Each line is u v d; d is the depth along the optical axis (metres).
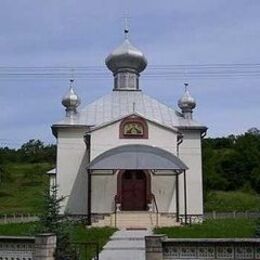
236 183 83.31
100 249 22.11
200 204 40.06
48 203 20.72
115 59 46.16
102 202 36.25
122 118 37.78
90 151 37.50
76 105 42.31
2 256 16.42
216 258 14.88
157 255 14.82
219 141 110.12
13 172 102.94
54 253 15.96
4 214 53.38
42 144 129.38
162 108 43.91
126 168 34.41
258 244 14.68
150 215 33.94
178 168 34.91
